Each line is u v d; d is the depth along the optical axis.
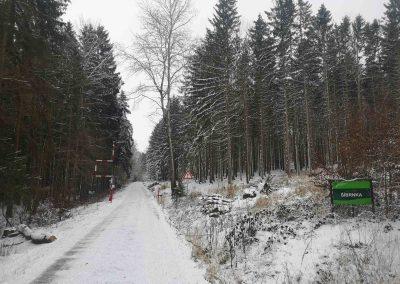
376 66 47.59
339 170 11.20
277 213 12.20
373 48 48.84
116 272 8.43
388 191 10.60
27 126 18.55
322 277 6.94
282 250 8.95
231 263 8.84
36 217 19.62
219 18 29.98
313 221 10.48
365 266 6.97
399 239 7.88
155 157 80.19
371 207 10.55
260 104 34.09
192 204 20.95
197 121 31.48
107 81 36.38
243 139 38.75
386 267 6.75
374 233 8.45
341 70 44.16
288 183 20.09
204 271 8.70
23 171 15.40
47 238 12.31
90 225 16.31
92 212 22.94
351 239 8.46
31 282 7.65
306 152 48.00
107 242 11.97
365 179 10.13
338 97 43.84
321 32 39.72
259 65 32.75
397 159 10.20
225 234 11.12
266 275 7.81
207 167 44.34
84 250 10.73
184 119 37.72
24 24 16.28
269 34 36.44
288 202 13.51
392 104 11.05
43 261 9.42
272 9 35.34
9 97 16.30
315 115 43.59
